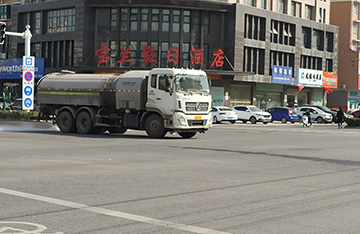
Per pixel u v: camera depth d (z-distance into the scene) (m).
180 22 64.25
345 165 16.62
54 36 68.12
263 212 9.00
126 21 63.66
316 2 81.12
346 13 91.06
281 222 8.27
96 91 28.53
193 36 64.81
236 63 66.12
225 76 66.25
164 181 12.32
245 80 68.31
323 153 20.70
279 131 39.06
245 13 67.25
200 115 27.14
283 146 23.86
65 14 67.31
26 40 39.88
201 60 63.97
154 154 18.75
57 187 11.12
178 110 26.30
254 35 70.06
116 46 63.75
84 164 15.30
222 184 12.07
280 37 74.44
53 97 30.28
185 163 16.14
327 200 10.31
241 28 66.69
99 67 61.53
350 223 8.30
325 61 82.25
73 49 66.69
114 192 10.66
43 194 10.27
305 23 77.88
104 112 28.72
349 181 13.05
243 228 7.81
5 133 28.64
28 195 10.12
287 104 78.25
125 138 26.53
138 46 63.34
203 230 7.63
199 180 12.62
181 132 27.55
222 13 66.31
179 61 64.25
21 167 14.34
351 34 91.44
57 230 7.48
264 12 70.56
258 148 22.36
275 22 73.56
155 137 27.27
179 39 64.25
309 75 78.31
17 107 54.56
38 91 30.92
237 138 29.00
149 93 26.89
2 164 14.96
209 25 65.88
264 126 49.19
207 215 8.66
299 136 32.72
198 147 22.08
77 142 23.45
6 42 74.50
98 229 7.58
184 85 26.61
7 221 7.97
